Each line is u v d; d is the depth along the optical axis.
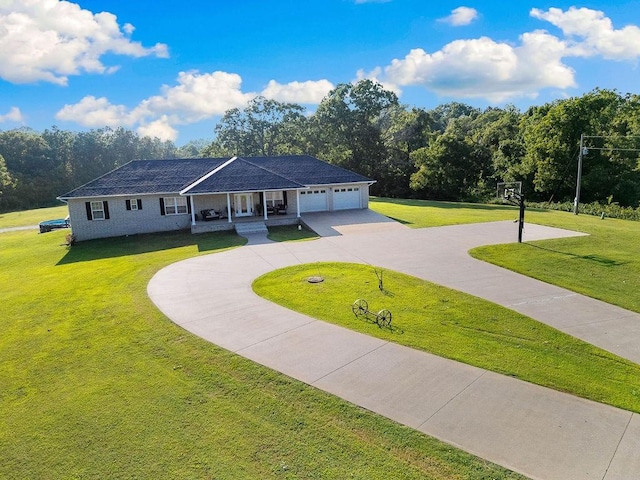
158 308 13.06
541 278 15.50
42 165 79.56
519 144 51.59
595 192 43.94
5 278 18.36
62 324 12.23
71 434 7.33
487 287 14.49
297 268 17.09
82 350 10.47
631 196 42.16
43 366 9.77
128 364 9.67
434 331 11.03
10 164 76.12
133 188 27.11
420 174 49.00
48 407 8.15
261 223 26.84
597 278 15.59
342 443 6.85
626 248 19.86
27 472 6.51
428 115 59.00
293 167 32.78
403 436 6.94
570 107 42.84
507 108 71.38
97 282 16.42
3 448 7.05
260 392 8.34
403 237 22.55
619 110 48.88
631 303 13.12
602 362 9.50
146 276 16.77
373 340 10.48
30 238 29.09
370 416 7.47
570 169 44.12
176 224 27.78
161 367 9.48
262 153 57.44
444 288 14.34
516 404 7.80
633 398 8.08
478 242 21.05
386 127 72.12
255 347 10.21
